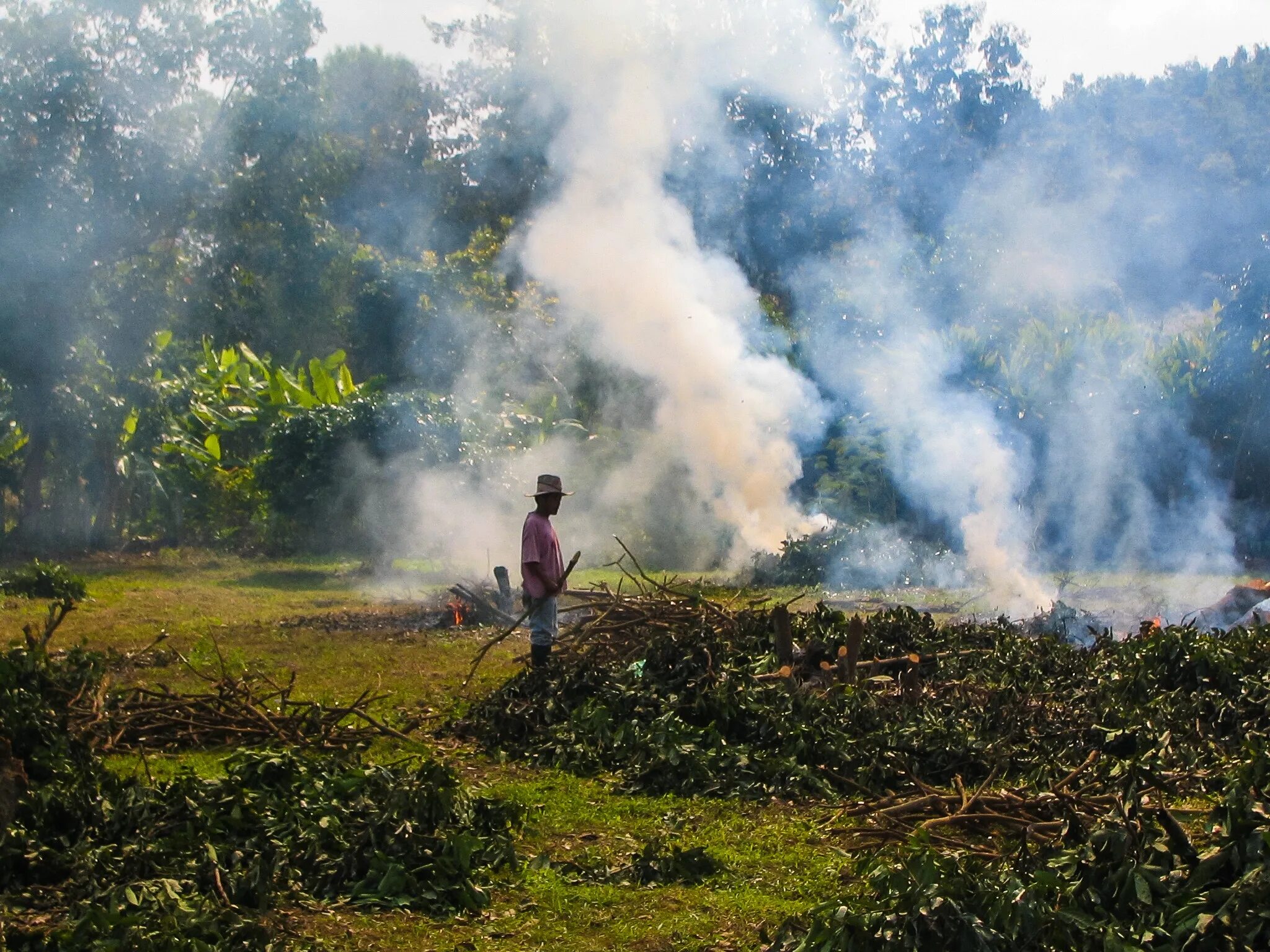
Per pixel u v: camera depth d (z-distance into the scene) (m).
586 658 9.02
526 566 9.66
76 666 8.58
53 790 5.88
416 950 4.84
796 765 7.21
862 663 9.26
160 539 28.89
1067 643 11.03
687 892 5.44
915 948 4.29
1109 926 4.41
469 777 7.55
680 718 8.07
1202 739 7.41
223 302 32.88
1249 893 4.31
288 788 6.32
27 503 28.19
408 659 12.06
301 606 17.34
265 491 24.25
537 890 5.46
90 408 28.05
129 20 27.00
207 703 8.74
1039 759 7.36
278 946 4.64
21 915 5.08
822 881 5.54
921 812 6.32
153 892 4.99
